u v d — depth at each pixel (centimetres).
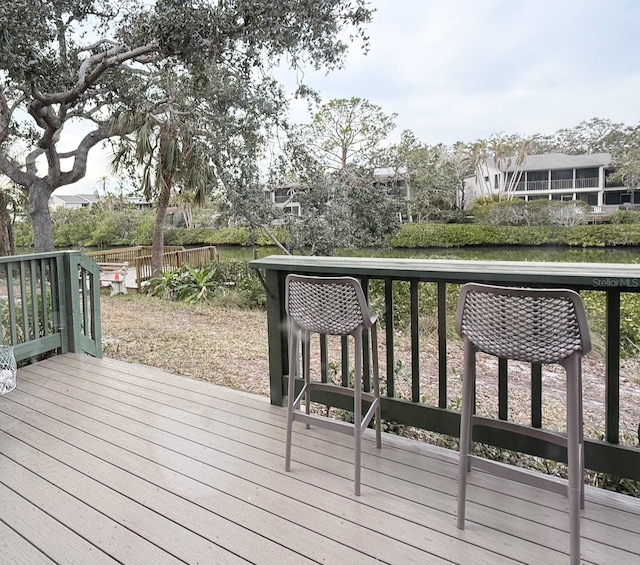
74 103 700
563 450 174
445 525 152
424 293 580
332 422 182
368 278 216
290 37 559
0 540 146
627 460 164
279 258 250
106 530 151
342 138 1190
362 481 180
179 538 146
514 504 164
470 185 2533
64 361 344
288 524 153
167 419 240
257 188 794
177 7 509
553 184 2469
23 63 480
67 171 848
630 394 326
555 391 342
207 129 749
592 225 1428
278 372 256
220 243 1962
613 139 2255
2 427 230
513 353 137
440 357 203
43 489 175
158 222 1116
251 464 193
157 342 534
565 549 140
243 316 728
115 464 193
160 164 1015
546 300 129
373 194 1003
